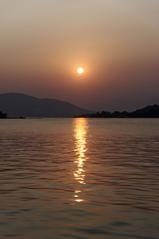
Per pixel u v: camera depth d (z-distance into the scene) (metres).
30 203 19.09
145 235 14.00
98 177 27.27
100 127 152.50
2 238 13.74
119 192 21.83
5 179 26.48
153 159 39.09
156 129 125.94
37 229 14.82
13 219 16.19
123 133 99.44
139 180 25.94
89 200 19.80
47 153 45.78
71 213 17.17
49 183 24.80
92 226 15.22
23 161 37.44
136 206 18.50
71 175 28.25
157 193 21.59
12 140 70.44
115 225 15.34
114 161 37.38
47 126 165.12
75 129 130.50
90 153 45.78
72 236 13.98
